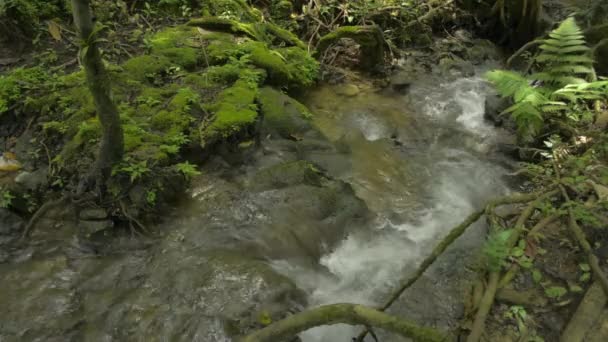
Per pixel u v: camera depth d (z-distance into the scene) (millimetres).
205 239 3947
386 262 4047
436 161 5441
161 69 5586
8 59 5777
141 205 4043
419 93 6840
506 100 6109
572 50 5145
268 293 3410
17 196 4184
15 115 5008
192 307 3342
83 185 4102
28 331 3229
